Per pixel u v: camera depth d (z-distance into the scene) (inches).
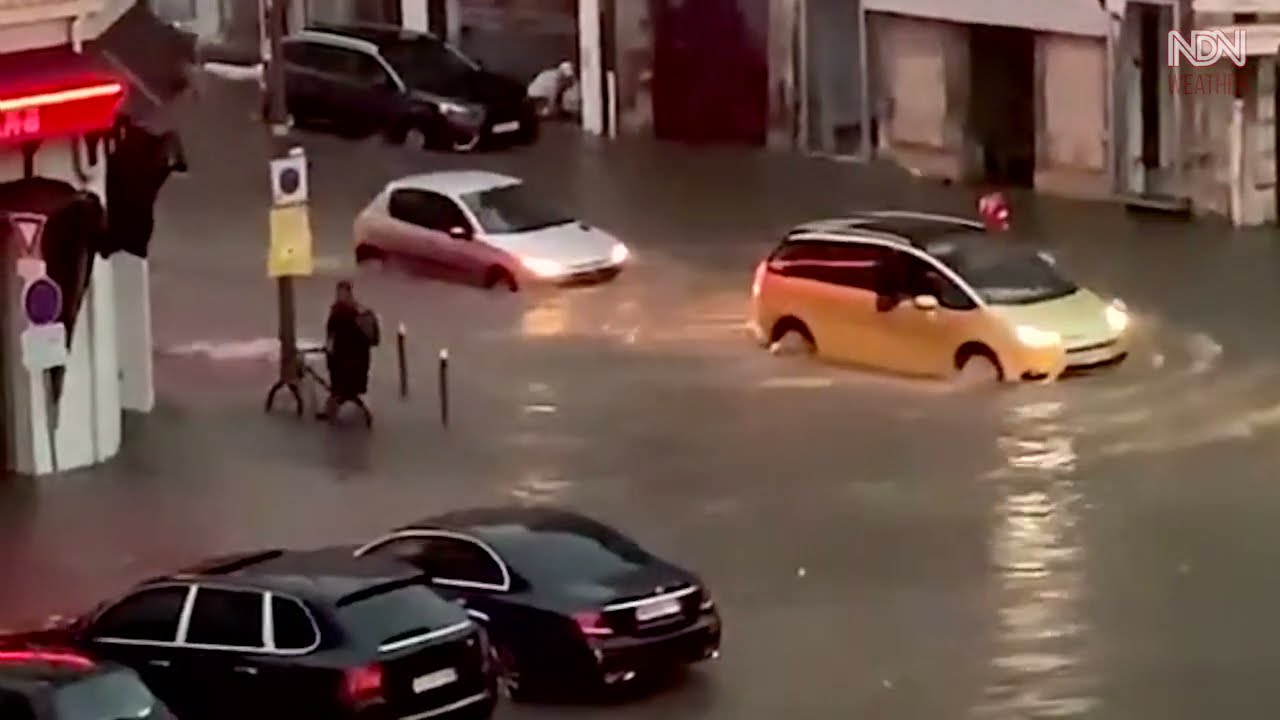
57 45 1638.8
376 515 1588.3
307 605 1104.2
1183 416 1759.4
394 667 1090.1
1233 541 1478.8
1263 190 2407.7
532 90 3105.3
